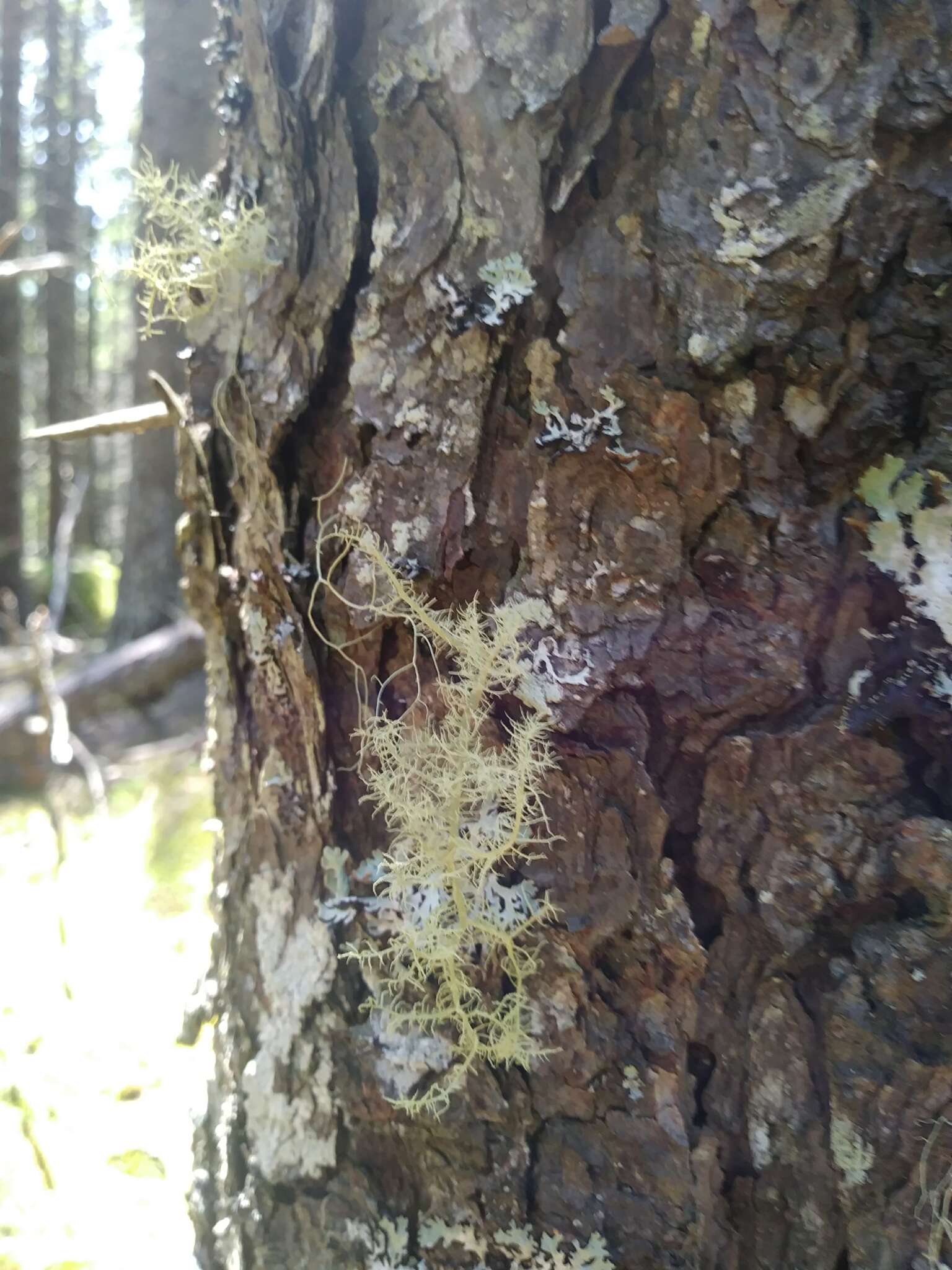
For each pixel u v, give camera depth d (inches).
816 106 5.1
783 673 5.6
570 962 6.0
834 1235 5.7
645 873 5.8
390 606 6.0
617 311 5.5
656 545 5.7
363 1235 6.5
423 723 6.1
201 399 6.9
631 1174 6.0
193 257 6.8
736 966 5.8
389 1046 6.3
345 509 6.2
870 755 5.5
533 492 5.8
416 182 5.8
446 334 5.8
